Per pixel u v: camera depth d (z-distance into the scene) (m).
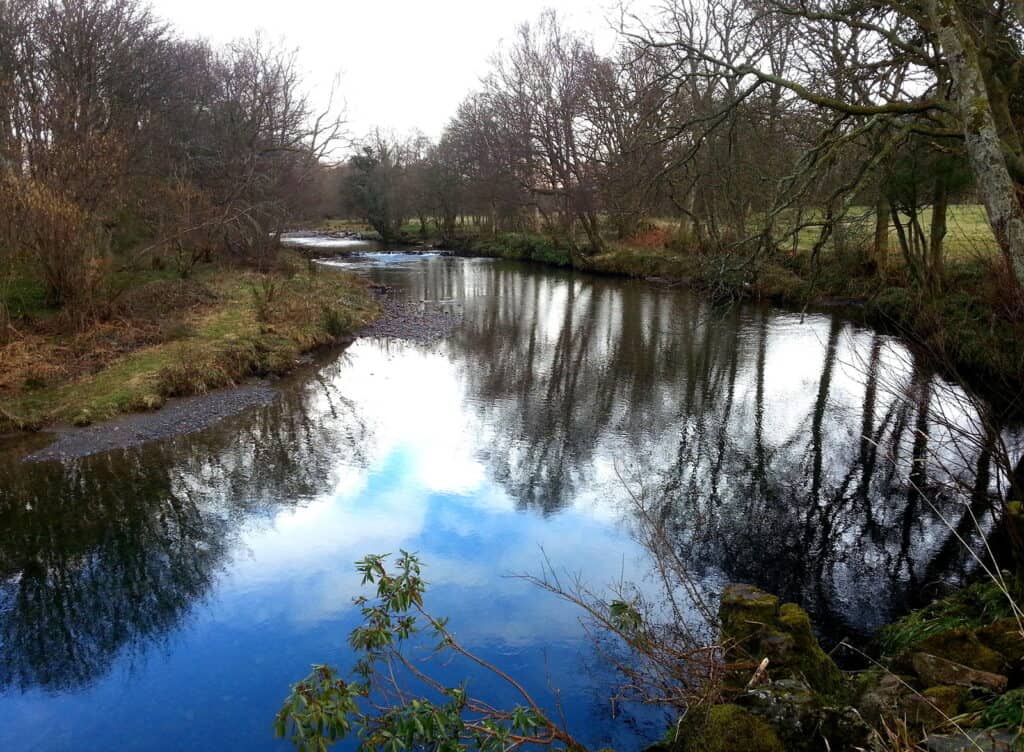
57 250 15.95
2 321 14.94
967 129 6.06
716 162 16.52
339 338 20.81
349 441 12.65
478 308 26.41
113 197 19.00
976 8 9.52
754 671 4.75
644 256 33.91
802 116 13.29
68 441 12.07
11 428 12.41
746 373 16.62
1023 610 5.10
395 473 11.23
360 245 52.47
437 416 14.07
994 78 9.50
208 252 27.77
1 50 20.84
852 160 12.91
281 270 28.50
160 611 7.52
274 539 9.08
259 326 18.70
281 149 31.08
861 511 9.63
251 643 6.95
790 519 9.45
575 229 43.25
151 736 5.73
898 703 4.17
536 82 37.66
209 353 15.95
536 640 6.89
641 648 5.25
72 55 22.41
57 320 16.23
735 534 9.05
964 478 9.82
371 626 4.73
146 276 22.48
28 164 16.45
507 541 8.97
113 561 8.56
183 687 6.31
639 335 21.09
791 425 13.14
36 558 8.64
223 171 29.44
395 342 20.94
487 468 11.41
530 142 39.53
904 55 10.01
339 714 3.68
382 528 9.37
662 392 15.47
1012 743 3.39
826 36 12.27
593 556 8.56
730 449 12.05
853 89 11.36
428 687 6.18
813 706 4.08
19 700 6.19
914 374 8.98
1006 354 9.67
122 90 25.20
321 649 6.82
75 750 5.61
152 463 11.45
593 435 12.89
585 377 16.83
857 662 6.27
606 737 5.54
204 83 31.73
